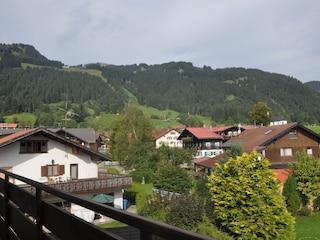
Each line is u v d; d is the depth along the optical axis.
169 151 38.22
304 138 27.70
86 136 50.56
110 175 21.17
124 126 37.31
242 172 12.80
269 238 12.15
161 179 21.84
